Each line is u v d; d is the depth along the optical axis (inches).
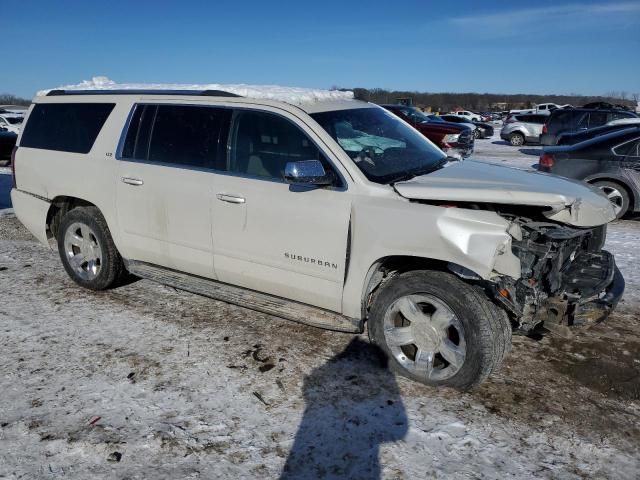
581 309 136.0
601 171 332.2
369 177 143.8
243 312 187.8
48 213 211.8
